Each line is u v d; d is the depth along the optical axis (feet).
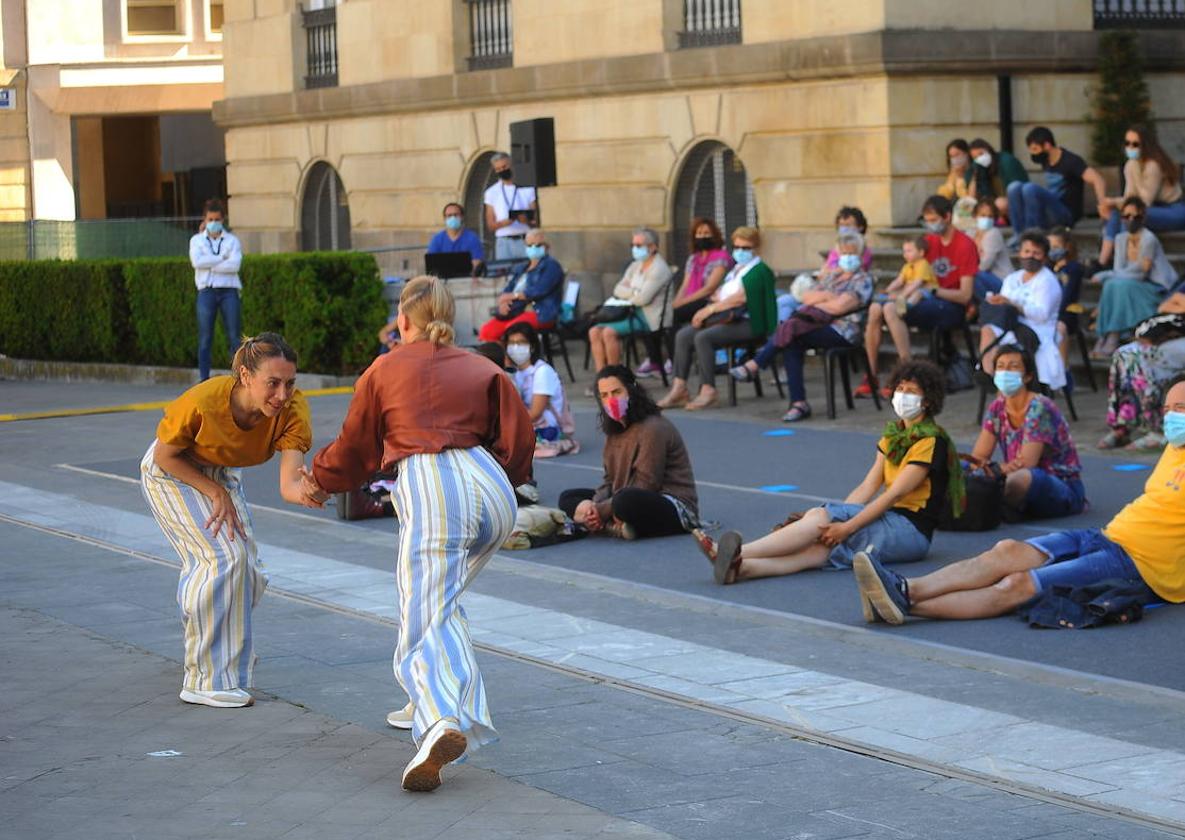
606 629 26.99
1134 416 41.39
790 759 20.24
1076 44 62.80
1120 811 18.17
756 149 65.10
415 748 20.86
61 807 18.94
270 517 38.32
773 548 30.37
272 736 21.47
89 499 41.04
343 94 85.51
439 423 20.02
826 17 61.77
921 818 18.07
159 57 122.62
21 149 123.24
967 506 33.19
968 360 51.72
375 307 63.10
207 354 62.44
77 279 73.87
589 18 71.61
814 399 52.70
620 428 34.65
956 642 25.62
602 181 72.13
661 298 56.44
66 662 25.39
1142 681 23.27
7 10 122.01
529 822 18.15
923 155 60.95
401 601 19.86
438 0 79.66
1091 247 57.36
